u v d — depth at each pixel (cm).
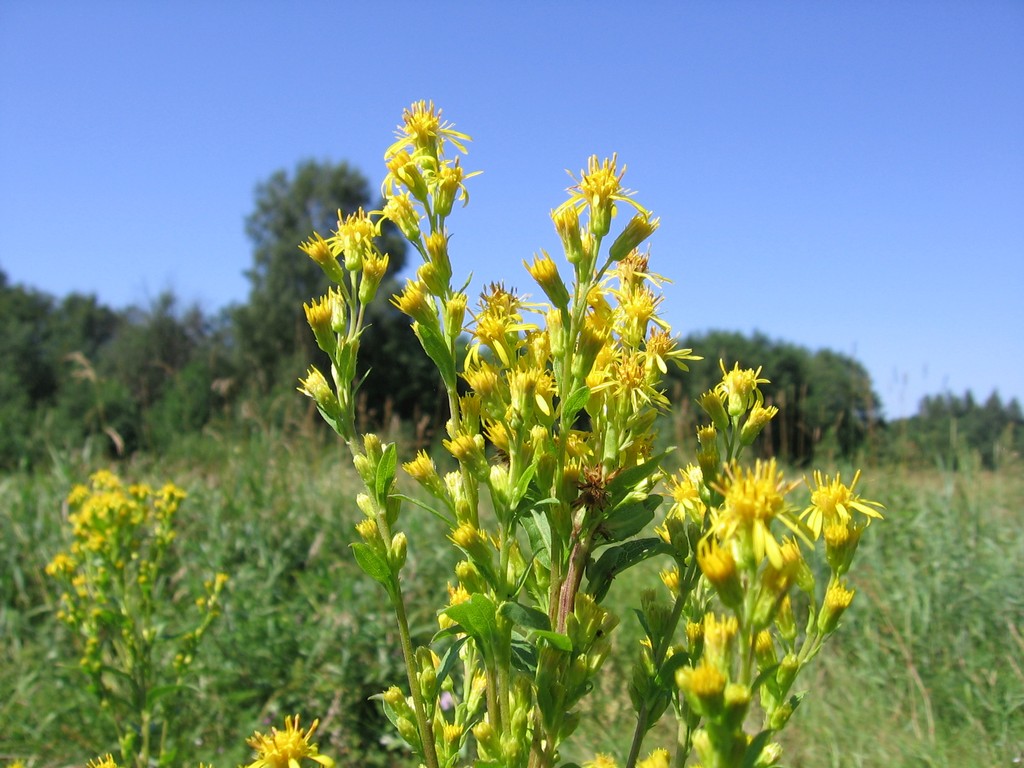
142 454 952
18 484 806
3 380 2902
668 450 175
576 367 177
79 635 500
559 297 176
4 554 656
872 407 870
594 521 175
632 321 193
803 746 423
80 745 455
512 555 191
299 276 3812
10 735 457
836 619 168
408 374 2680
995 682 466
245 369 3362
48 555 645
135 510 441
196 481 783
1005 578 555
